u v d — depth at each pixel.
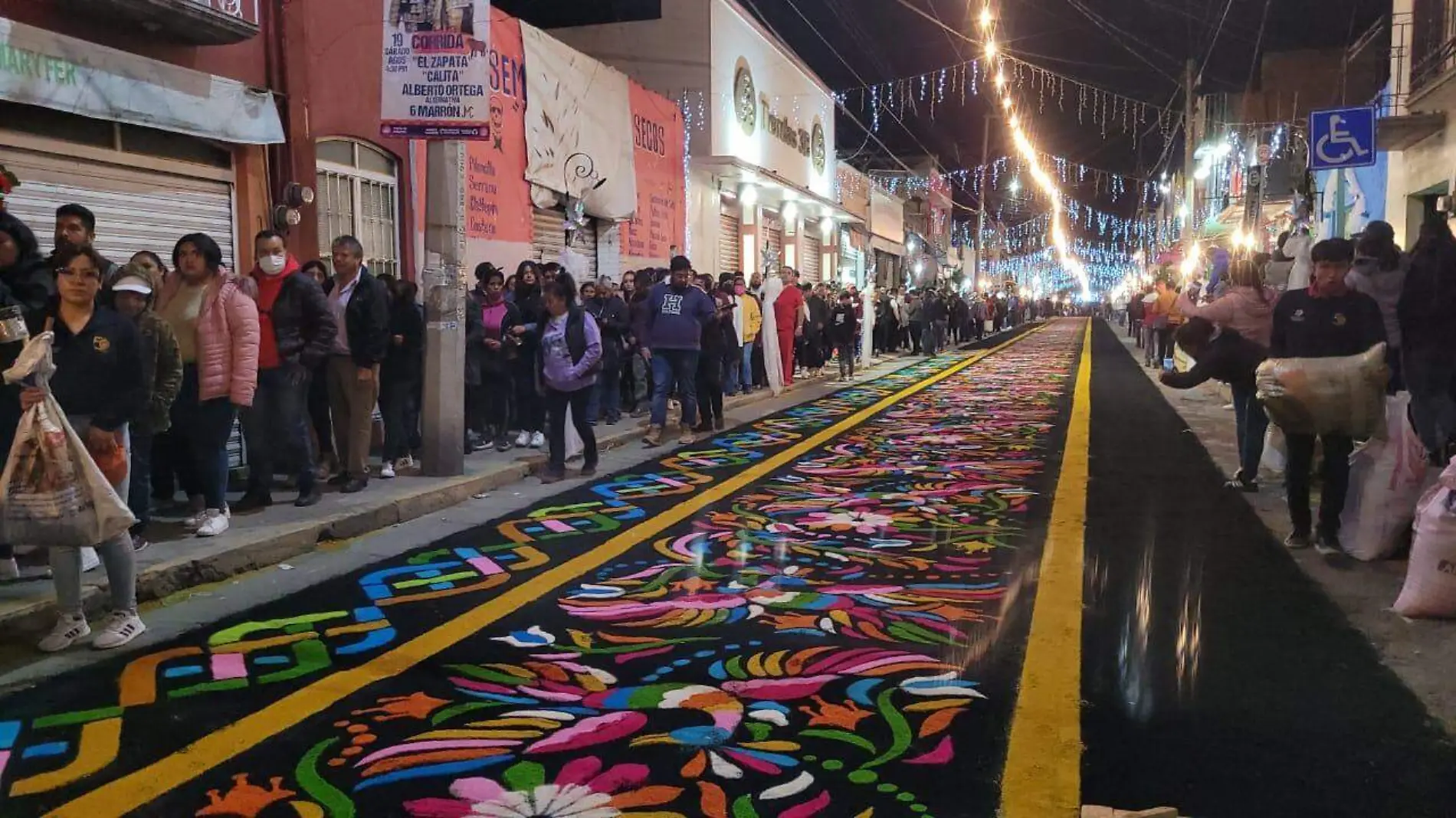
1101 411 14.49
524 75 13.20
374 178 10.80
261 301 7.44
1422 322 6.60
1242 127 26.08
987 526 7.29
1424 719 3.90
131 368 5.10
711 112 20.53
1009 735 3.79
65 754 3.69
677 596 5.66
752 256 23.75
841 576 6.04
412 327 8.73
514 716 4.00
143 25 7.90
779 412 14.70
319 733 3.86
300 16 9.55
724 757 3.62
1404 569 5.95
